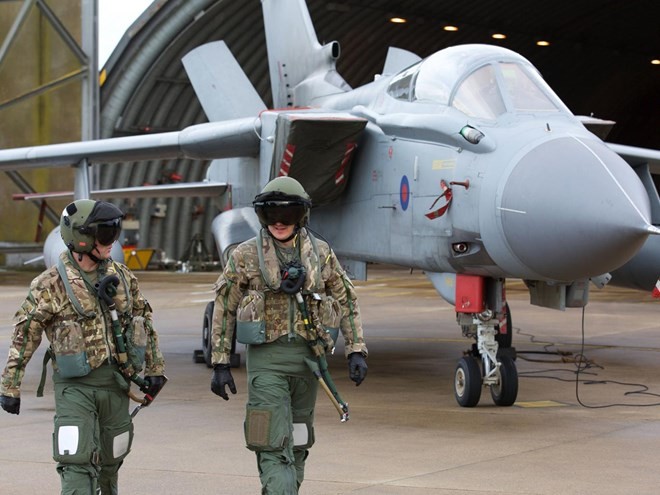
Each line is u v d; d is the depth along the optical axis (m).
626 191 7.83
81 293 5.00
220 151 13.09
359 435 7.75
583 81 46.00
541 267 8.16
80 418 4.95
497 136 8.75
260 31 35.59
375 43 39.12
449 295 9.54
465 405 9.10
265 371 5.14
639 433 7.84
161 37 33.19
